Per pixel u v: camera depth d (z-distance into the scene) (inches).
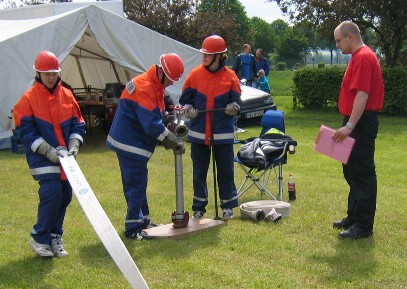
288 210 265.9
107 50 512.1
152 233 234.7
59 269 196.9
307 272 194.4
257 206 264.8
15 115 199.0
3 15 735.7
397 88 735.7
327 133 218.8
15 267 198.8
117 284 183.6
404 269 195.5
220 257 208.8
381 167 401.1
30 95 199.5
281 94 1256.8
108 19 507.5
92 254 211.5
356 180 227.9
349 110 222.1
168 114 253.6
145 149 226.1
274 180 351.3
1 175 372.5
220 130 254.2
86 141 533.0
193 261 203.0
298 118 721.6
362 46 219.9
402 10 800.9
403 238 231.3
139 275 161.8
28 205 290.8
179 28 1253.1
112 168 396.2
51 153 194.7
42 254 204.1
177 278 188.9
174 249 217.5
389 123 671.8
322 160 426.9
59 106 202.1
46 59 196.4
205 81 253.3
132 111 222.5
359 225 230.8
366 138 220.7
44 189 198.5
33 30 473.1
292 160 426.0
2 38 473.7
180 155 237.9
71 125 206.7
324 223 254.7
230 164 259.8
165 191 322.7
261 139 300.8
